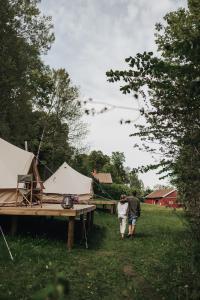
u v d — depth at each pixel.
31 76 30.31
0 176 13.25
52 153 36.72
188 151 5.65
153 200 63.44
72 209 11.23
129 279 8.02
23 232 12.72
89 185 24.30
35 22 29.06
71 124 36.03
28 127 31.55
